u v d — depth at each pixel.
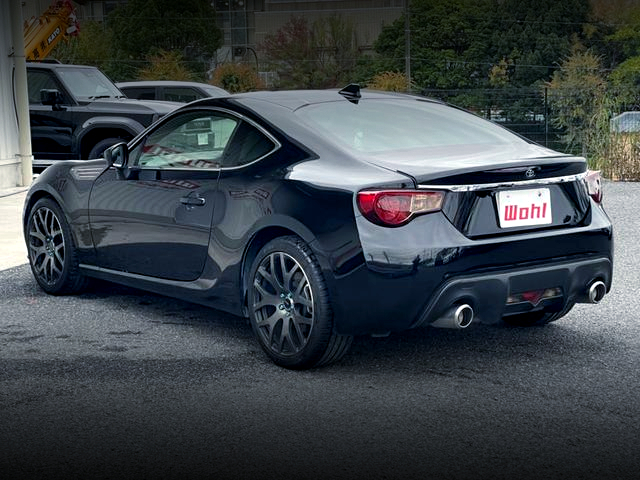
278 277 5.77
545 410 5.01
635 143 19.03
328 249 5.43
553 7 112.12
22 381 5.59
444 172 5.36
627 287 8.19
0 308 7.48
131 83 21.84
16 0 15.43
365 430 4.73
